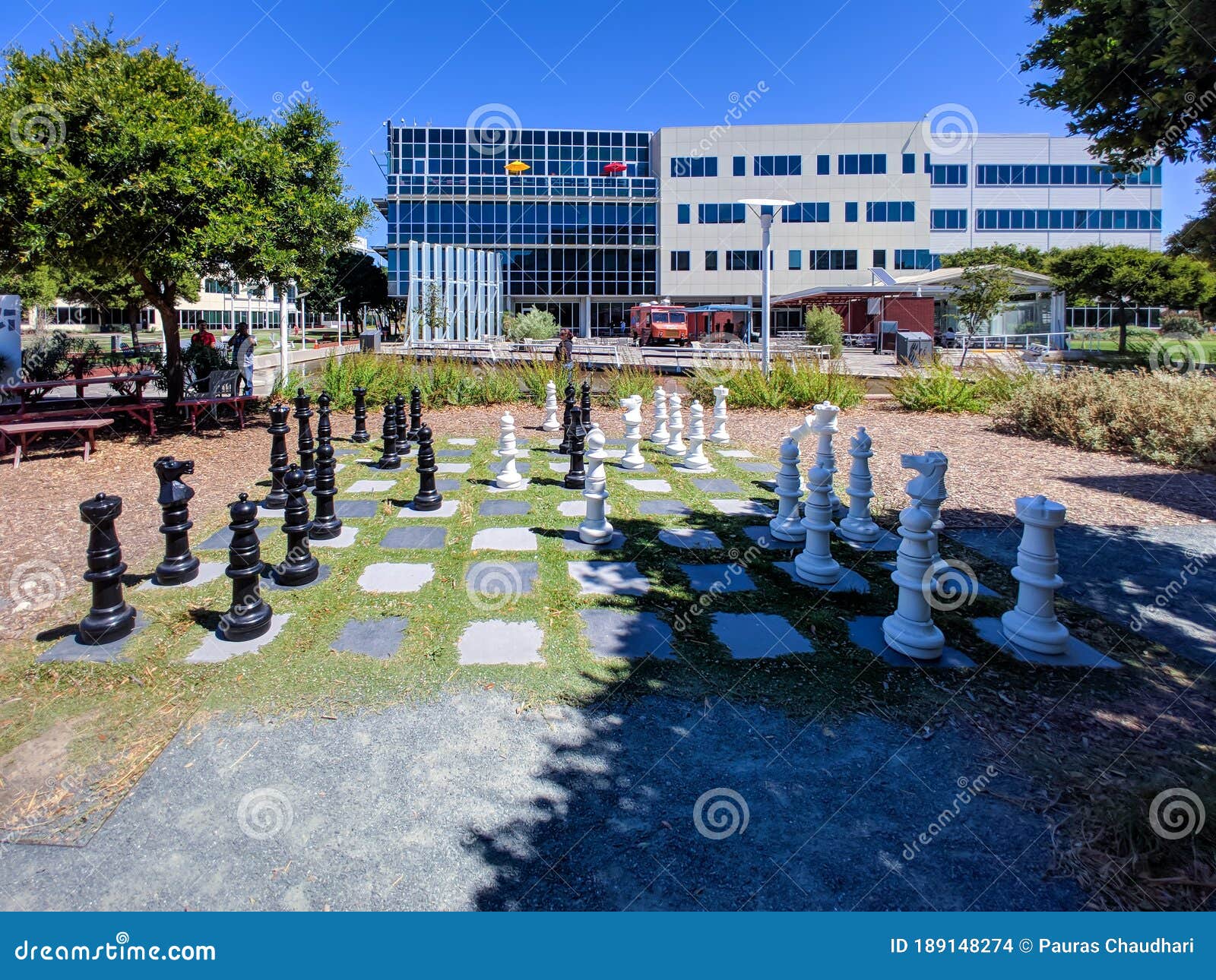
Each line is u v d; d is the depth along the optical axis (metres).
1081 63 4.34
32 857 2.68
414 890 2.55
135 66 10.71
